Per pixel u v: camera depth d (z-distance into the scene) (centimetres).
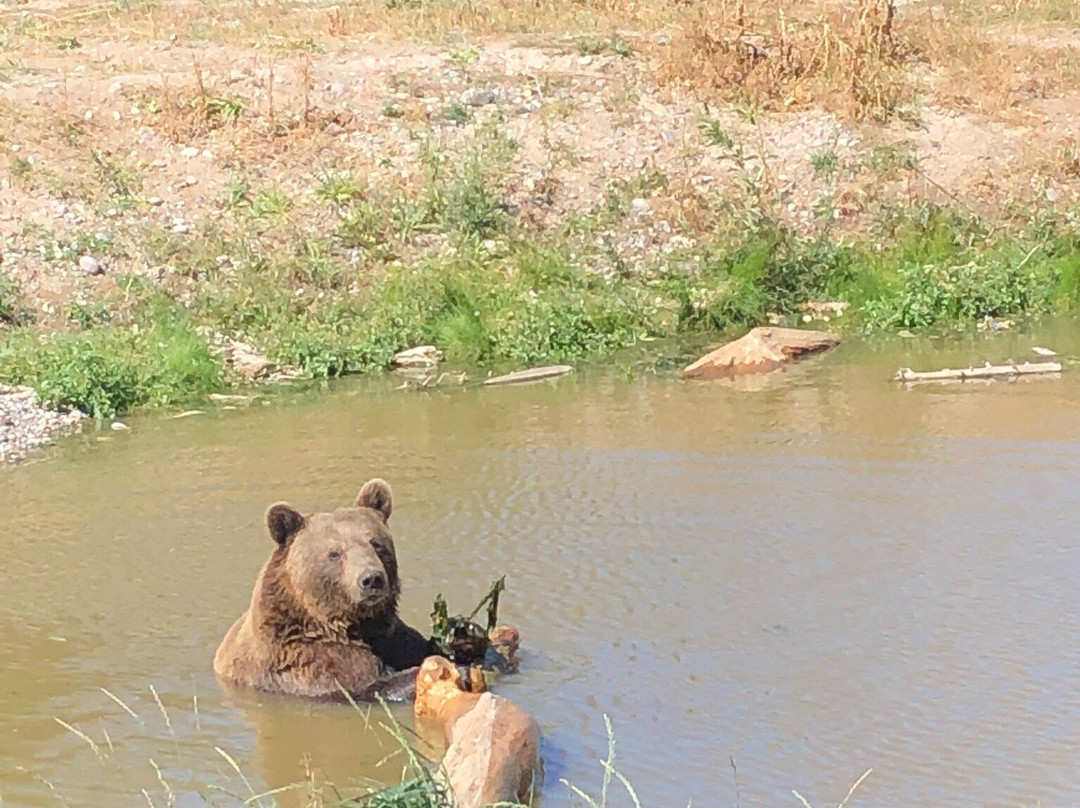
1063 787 652
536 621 849
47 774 693
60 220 1623
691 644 811
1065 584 874
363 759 702
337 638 770
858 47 1975
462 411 1312
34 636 861
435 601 830
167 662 819
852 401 1280
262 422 1309
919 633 815
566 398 1342
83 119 1767
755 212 1705
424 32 2083
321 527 773
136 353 1445
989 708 726
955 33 2092
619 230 1700
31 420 1317
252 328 1525
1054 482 1048
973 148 1838
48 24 2184
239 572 953
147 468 1185
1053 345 1461
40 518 1074
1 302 1513
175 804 663
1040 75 2002
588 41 2008
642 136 1820
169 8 2308
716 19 2041
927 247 1691
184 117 1780
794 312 1606
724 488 1066
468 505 1055
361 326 1527
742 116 1862
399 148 1770
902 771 668
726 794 652
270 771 693
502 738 650
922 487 1050
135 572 959
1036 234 1716
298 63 1936
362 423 1289
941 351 1452
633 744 699
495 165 1750
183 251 1611
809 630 824
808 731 709
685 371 1404
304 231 1653
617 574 915
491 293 1584
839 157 1814
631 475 1105
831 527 980
